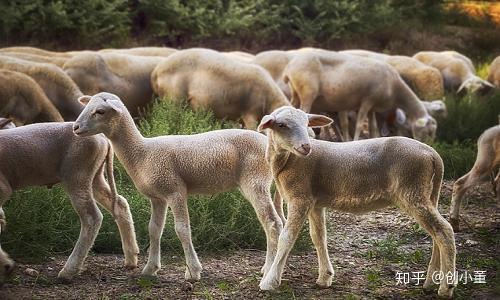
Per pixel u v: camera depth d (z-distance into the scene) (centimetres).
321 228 839
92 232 856
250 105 1506
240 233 1006
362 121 1667
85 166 849
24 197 978
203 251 978
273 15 3105
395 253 984
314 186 809
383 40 3338
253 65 1526
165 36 2988
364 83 1644
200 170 845
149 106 1664
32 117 1363
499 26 3619
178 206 845
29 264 909
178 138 863
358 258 971
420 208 786
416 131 1708
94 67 1586
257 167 851
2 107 1330
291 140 765
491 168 1081
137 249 902
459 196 1098
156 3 2909
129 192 1073
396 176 789
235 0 3178
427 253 995
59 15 2625
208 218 1014
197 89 1516
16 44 2642
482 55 3231
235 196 1035
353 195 805
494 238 1063
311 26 3145
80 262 852
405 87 1714
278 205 908
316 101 1673
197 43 3009
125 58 1644
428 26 3466
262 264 938
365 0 3322
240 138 860
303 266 938
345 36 3241
